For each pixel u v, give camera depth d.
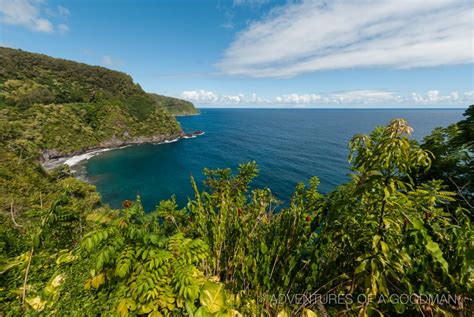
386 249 1.94
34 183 27.30
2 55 89.19
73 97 86.06
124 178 44.16
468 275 2.06
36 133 57.38
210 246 3.36
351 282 2.52
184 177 44.25
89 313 2.34
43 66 98.19
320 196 3.22
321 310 2.50
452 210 3.59
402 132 1.88
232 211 3.55
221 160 53.94
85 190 29.80
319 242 2.62
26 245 4.06
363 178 2.29
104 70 112.31
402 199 2.13
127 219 2.65
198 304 2.45
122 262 2.25
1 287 2.75
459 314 2.25
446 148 6.43
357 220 2.33
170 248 2.55
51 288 2.72
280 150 59.19
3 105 64.19
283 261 2.95
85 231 4.36
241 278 3.04
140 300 2.18
